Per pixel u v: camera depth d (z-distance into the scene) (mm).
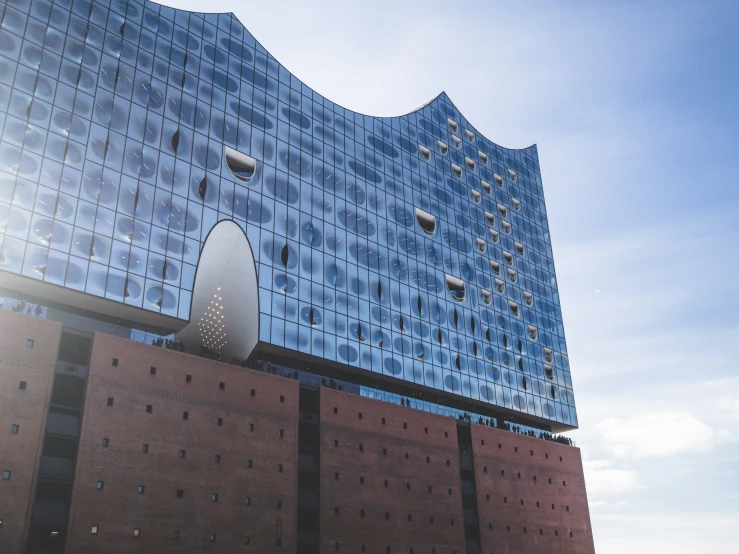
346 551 50969
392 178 70875
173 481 43562
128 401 43375
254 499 46906
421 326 66625
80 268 46031
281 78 64312
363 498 53469
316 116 66062
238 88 60219
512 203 84875
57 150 47469
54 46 49781
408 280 67438
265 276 55688
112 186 49281
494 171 84625
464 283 73438
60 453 40781
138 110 52688
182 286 50500
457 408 69000
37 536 38719
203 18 60188
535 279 82562
